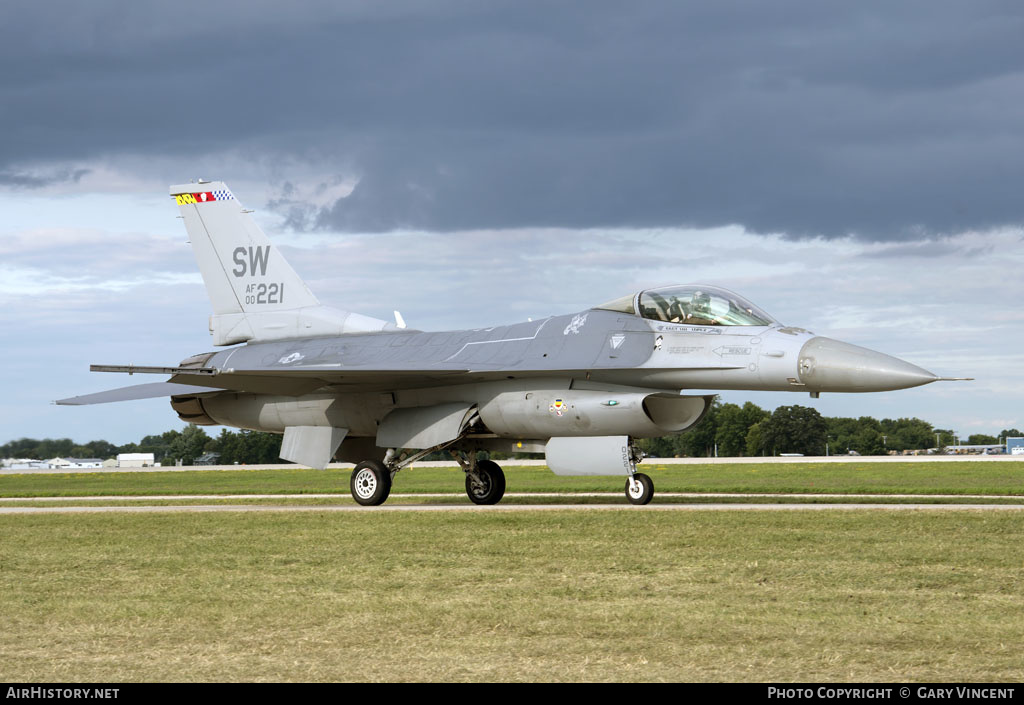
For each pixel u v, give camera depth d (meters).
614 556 40.16
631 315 69.44
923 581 33.56
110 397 85.38
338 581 35.41
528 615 28.72
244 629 27.55
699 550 41.25
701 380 65.81
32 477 168.50
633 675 22.52
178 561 41.03
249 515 60.47
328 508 68.50
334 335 84.19
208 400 84.12
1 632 27.61
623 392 67.19
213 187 89.62
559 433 68.88
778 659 23.75
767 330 65.56
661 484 106.88
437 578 35.69
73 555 43.44
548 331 71.94
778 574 35.25
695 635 26.09
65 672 23.36
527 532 48.41
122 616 29.44
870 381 61.97
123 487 126.06
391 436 73.94
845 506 60.19
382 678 22.52
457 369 69.50
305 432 79.56
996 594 31.23
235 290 88.44
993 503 65.50
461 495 90.31
